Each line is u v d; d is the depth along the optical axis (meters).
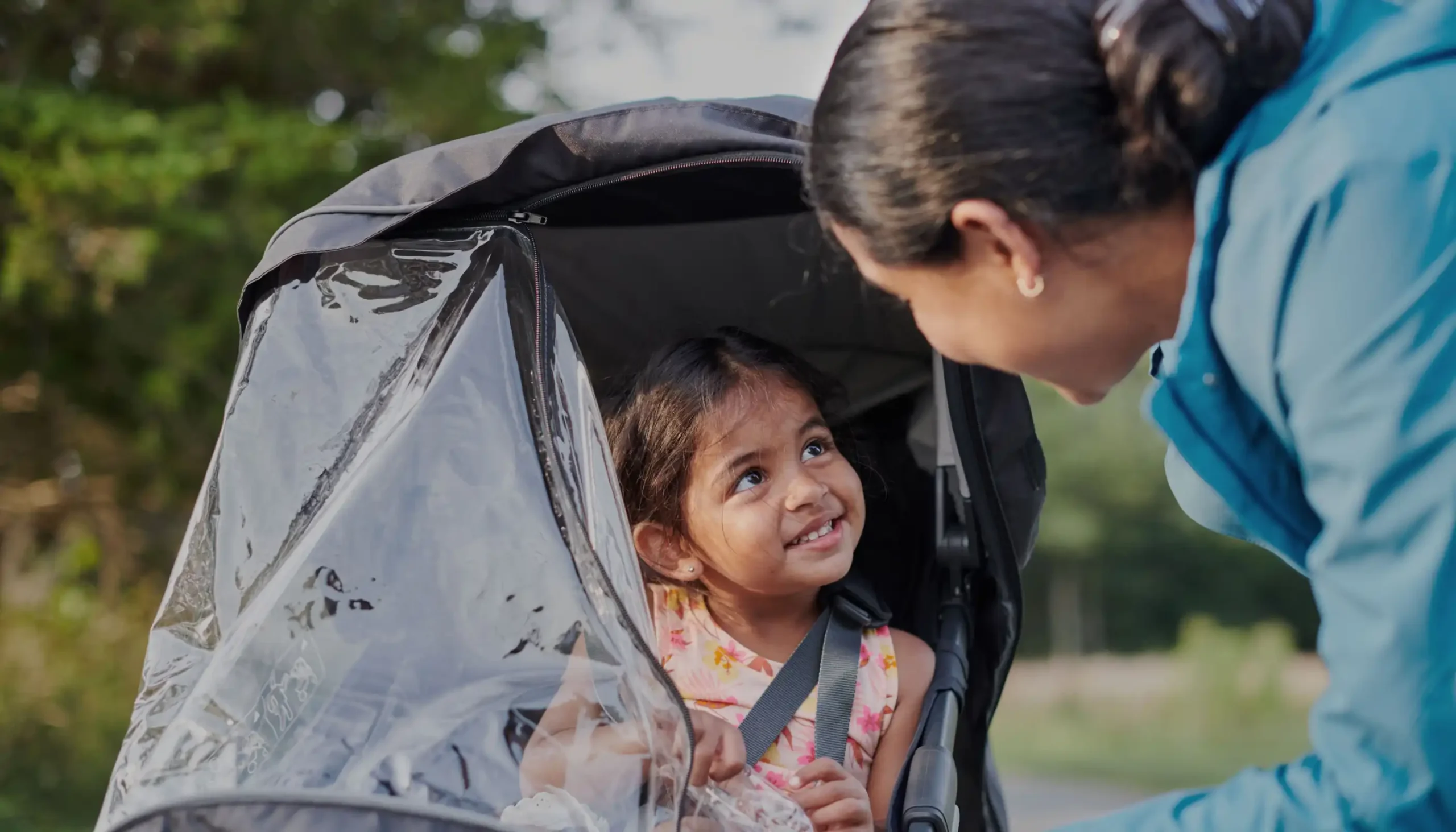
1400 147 1.01
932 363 2.24
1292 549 1.20
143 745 1.29
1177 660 23.22
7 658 8.26
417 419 1.45
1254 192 1.07
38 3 7.81
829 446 2.03
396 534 1.37
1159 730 16.52
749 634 2.05
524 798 1.20
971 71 1.12
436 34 8.77
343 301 1.64
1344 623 1.07
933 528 2.25
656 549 2.06
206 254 6.90
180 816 1.17
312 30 8.41
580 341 2.30
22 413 8.03
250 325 1.70
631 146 1.77
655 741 1.27
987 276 1.19
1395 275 1.00
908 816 1.65
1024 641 26.38
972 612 2.16
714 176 1.99
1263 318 1.06
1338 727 1.10
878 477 2.26
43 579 8.97
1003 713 18.73
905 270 1.21
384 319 1.61
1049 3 1.14
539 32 8.87
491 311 1.56
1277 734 15.64
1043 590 26.58
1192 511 1.38
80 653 8.41
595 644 1.29
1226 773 13.01
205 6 7.57
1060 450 26.19
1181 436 1.16
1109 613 26.23
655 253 2.20
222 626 1.39
